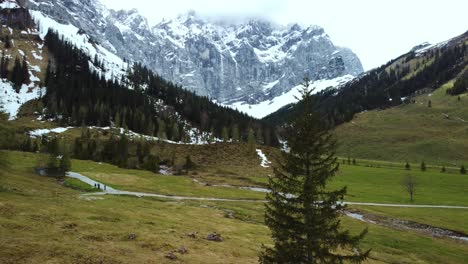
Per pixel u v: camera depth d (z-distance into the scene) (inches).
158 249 1581.0
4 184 2659.9
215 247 1793.8
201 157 7219.5
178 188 4436.5
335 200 1031.6
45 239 1434.5
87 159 6510.8
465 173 6501.0
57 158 4635.8
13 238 1379.2
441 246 2527.1
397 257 2230.6
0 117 2950.3
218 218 2787.9
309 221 1011.3
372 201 4291.3
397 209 3836.1
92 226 1768.0
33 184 3203.7
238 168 6683.1
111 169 5570.9
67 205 2217.0
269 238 2261.3
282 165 1080.8
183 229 2105.1
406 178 5260.8
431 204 4173.2
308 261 1015.0
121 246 1523.1
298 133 1055.6
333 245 1018.1
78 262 1259.2
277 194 1077.1
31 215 1760.6
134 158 6156.5
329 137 1057.5
